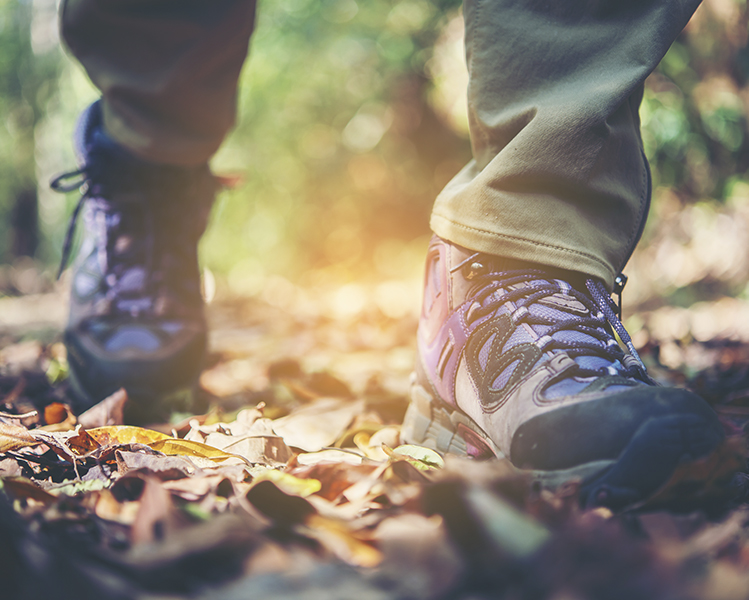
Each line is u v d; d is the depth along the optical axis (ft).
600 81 2.88
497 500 1.78
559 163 2.81
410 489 2.12
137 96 3.85
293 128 16.58
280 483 2.16
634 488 2.08
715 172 10.59
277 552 1.70
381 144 18.17
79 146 4.32
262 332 9.90
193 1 3.72
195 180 4.29
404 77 16.74
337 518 1.98
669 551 1.67
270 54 14.02
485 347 2.83
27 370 5.72
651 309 10.19
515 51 2.99
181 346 4.04
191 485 2.21
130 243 4.14
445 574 1.61
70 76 16.49
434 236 3.29
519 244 2.86
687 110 10.03
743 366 5.25
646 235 11.16
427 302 3.32
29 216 20.18
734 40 9.25
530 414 2.44
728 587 1.51
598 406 2.26
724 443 2.07
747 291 9.84
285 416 3.97
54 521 1.96
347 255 18.98
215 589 1.61
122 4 3.66
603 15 2.96
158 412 3.92
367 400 4.32
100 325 4.05
